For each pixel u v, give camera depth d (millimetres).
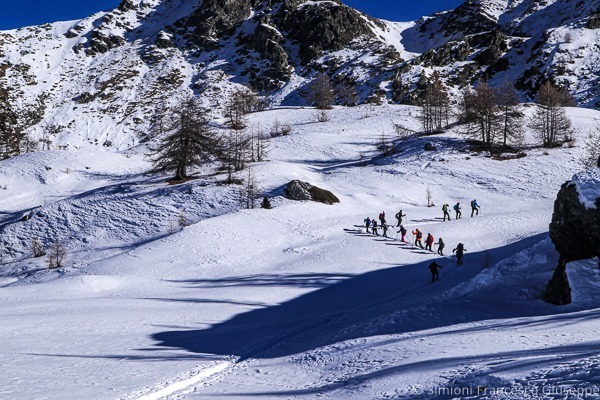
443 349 9188
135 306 21703
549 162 58781
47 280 33062
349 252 32938
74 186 65562
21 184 65875
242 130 89875
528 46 178250
